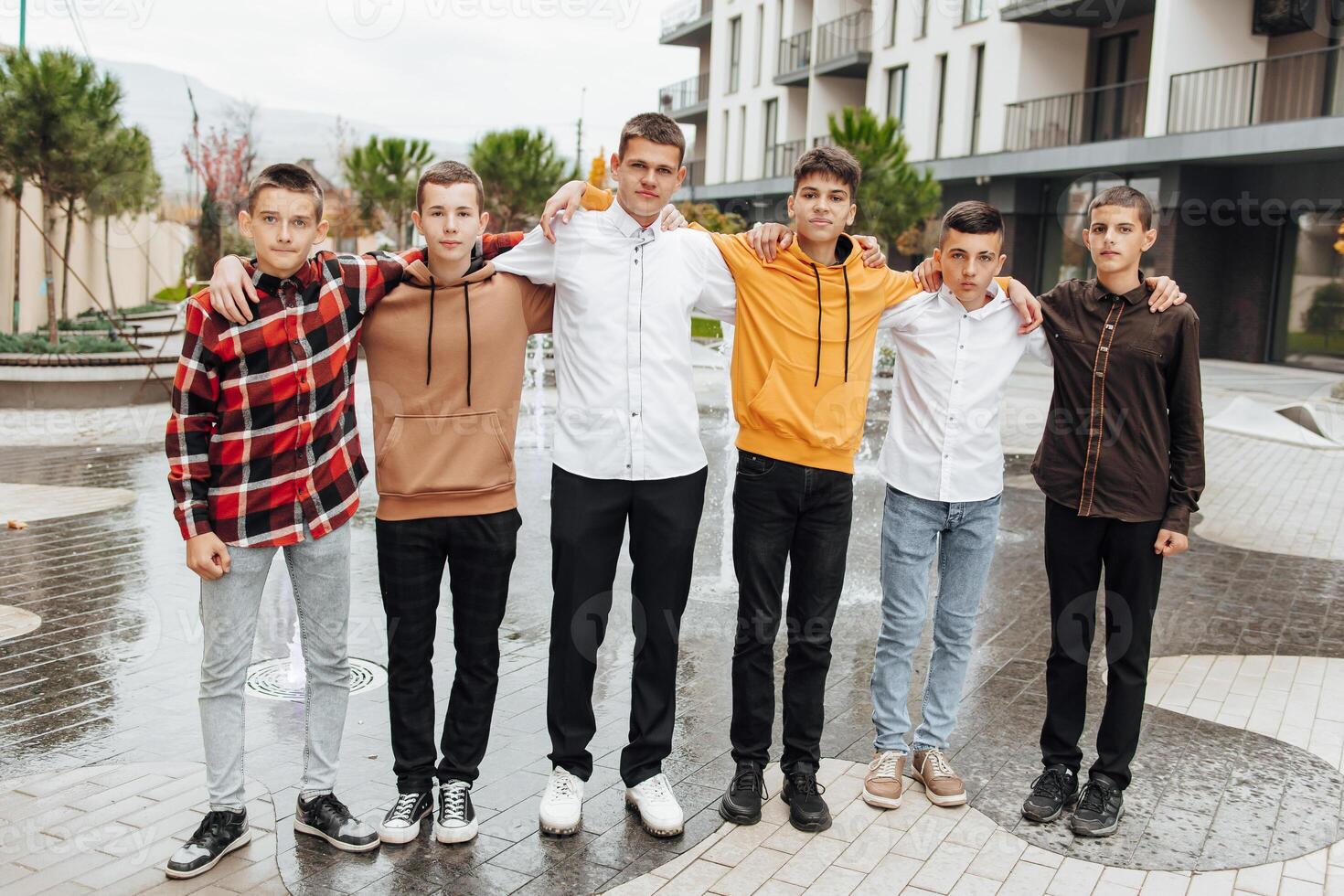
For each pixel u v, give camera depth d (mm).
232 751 2818
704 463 3043
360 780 3307
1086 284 3150
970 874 2842
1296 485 8852
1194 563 6359
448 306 2779
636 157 2762
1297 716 4023
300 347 2676
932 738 3324
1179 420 3033
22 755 3408
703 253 2975
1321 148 14914
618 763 3482
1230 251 18141
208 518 2703
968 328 3131
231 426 2678
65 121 12250
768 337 2947
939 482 3168
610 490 2936
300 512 2762
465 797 2967
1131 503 3031
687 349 2973
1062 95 19109
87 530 6418
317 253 2723
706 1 32344
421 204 2693
